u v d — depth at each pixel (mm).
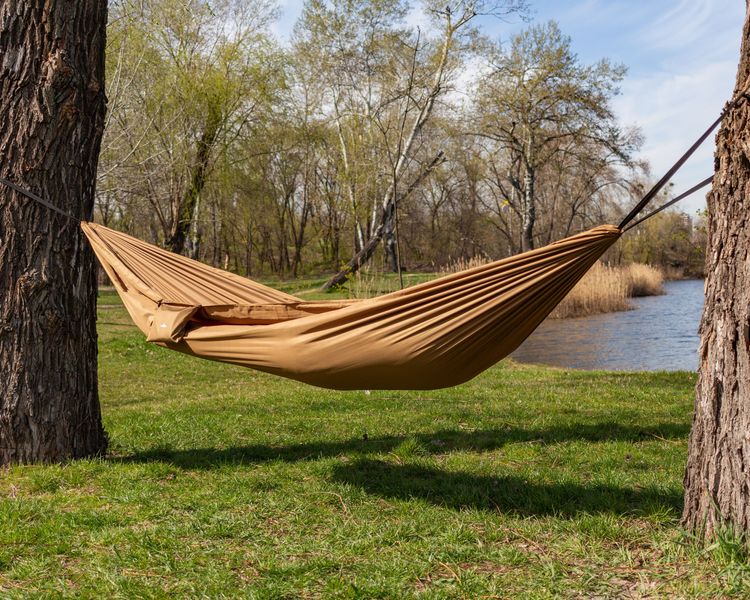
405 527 4266
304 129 39031
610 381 11031
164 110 26484
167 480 5434
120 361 15398
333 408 8742
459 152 42688
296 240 53719
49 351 5629
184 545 4035
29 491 5082
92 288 5984
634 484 5098
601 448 6406
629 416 7840
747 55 3670
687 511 3979
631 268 36938
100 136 6012
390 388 4199
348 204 36375
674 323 23688
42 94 5527
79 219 5793
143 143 24000
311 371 4016
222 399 9883
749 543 3531
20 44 5492
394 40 25984
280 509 4688
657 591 3354
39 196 5551
